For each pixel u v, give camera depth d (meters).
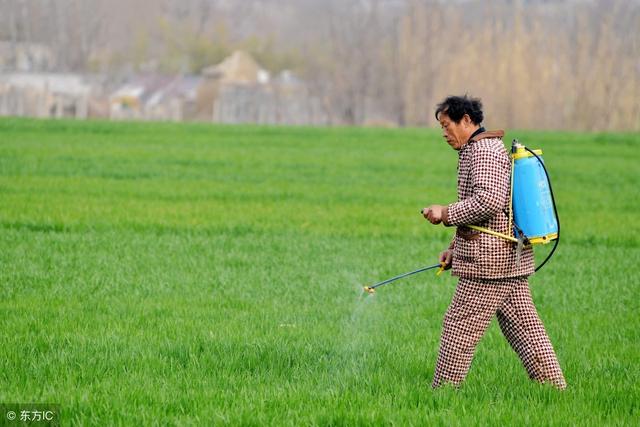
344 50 174.38
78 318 24.81
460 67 146.62
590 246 40.62
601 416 17.20
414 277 32.44
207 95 186.25
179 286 29.84
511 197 17.56
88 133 91.00
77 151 73.06
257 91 164.88
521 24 143.88
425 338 23.78
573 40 143.50
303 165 69.62
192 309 26.45
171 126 104.50
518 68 142.50
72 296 27.69
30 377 19.00
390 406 17.33
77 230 40.28
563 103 142.25
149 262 33.50
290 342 22.67
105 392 17.94
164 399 17.59
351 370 20.30
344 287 30.33
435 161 74.69
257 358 21.00
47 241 36.94
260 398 17.70
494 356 21.75
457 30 158.62
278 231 41.41
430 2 159.25
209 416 16.62
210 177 60.50
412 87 159.25
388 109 170.88
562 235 42.69
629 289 31.19
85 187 53.34
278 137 94.69
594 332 25.08
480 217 17.28
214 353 21.55
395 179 62.50
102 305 26.61
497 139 17.73
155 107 171.38
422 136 100.31
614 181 65.12
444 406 17.44
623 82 139.62
